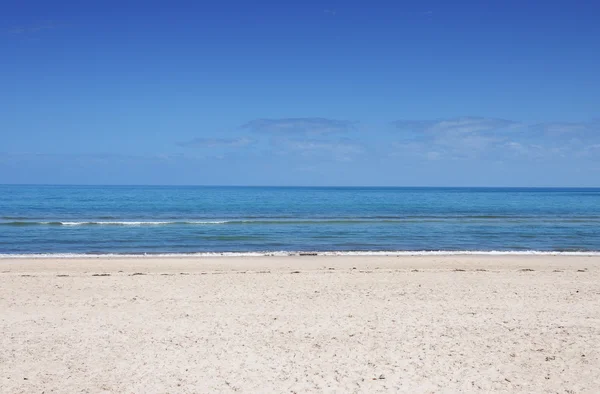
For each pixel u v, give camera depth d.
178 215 48.78
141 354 8.70
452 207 69.00
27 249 24.36
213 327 10.30
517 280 15.91
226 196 110.12
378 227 36.78
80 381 7.55
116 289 14.04
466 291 14.09
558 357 8.72
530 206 74.31
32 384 7.42
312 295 13.42
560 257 22.50
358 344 9.29
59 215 47.12
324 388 7.35
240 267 18.98
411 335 9.85
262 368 8.10
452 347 9.17
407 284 15.09
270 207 65.12
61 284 14.62
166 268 18.59
